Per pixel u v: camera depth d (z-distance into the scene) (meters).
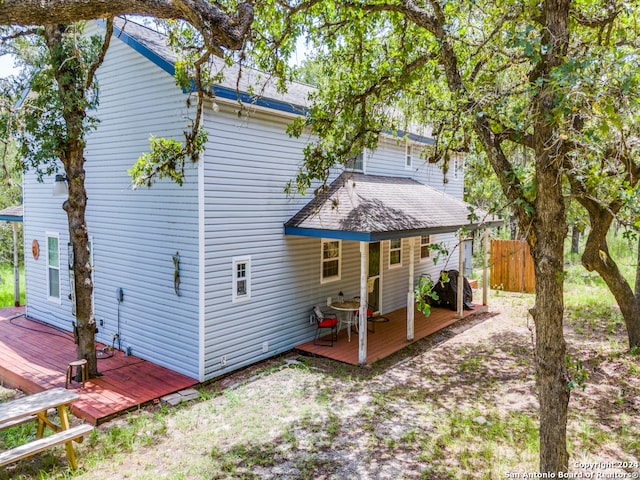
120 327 9.31
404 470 5.13
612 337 10.14
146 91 8.30
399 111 10.16
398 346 9.67
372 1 6.69
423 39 7.61
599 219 8.27
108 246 9.45
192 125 6.86
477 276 17.89
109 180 9.27
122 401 6.86
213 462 5.34
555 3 4.02
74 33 7.12
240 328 8.41
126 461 5.39
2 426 5.39
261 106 8.37
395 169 13.32
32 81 7.23
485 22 6.71
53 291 11.29
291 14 6.27
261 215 8.76
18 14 3.08
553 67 3.97
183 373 8.03
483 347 9.93
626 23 5.71
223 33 3.78
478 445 5.67
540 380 4.33
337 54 7.67
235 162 8.16
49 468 5.30
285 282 9.40
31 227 11.84
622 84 3.72
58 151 7.08
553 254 4.16
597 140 4.11
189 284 7.82
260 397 7.24
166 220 8.15
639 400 6.94
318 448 5.64
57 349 9.38
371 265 11.98
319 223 8.89
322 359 9.11
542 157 4.11
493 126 5.08
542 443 4.32
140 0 3.42
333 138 7.68
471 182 17.48
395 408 6.80
